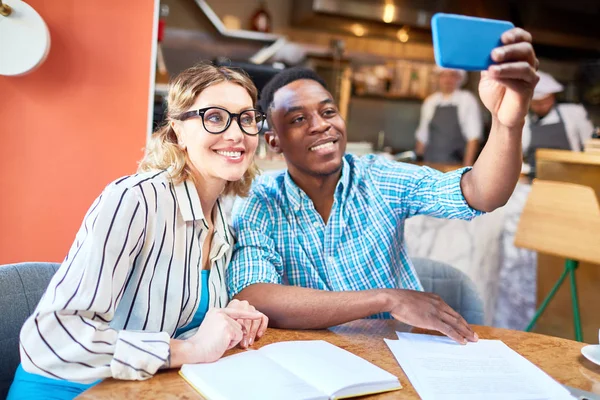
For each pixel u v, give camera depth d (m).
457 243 2.96
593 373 1.00
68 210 1.72
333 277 1.48
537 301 2.95
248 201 1.50
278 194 1.53
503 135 1.13
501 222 3.07
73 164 1.71
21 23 1.58
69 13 1.66
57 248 1.73
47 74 1.67
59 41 1.66
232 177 1.21
